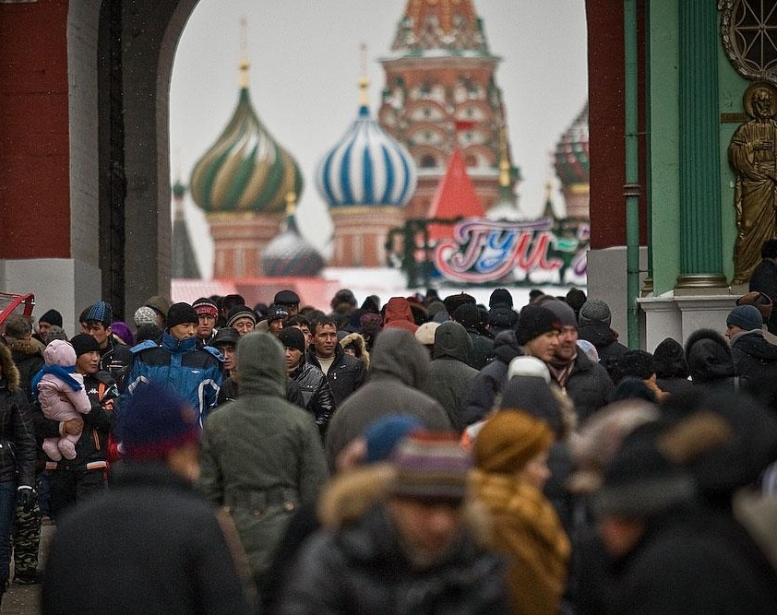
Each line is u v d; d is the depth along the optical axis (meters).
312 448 19.03
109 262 58.84
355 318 43.88
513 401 18.06
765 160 41.47
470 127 186.38
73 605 12.31
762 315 32.25
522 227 176.38
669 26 41.50
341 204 188.88
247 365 19.23
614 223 45.84
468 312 31.89
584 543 13.20
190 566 12.43
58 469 28.95
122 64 61.62
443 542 11.07
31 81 49.00
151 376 27.28
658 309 40.84
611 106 46.00
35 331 39.59
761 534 12.73
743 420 12.26
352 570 11.05
